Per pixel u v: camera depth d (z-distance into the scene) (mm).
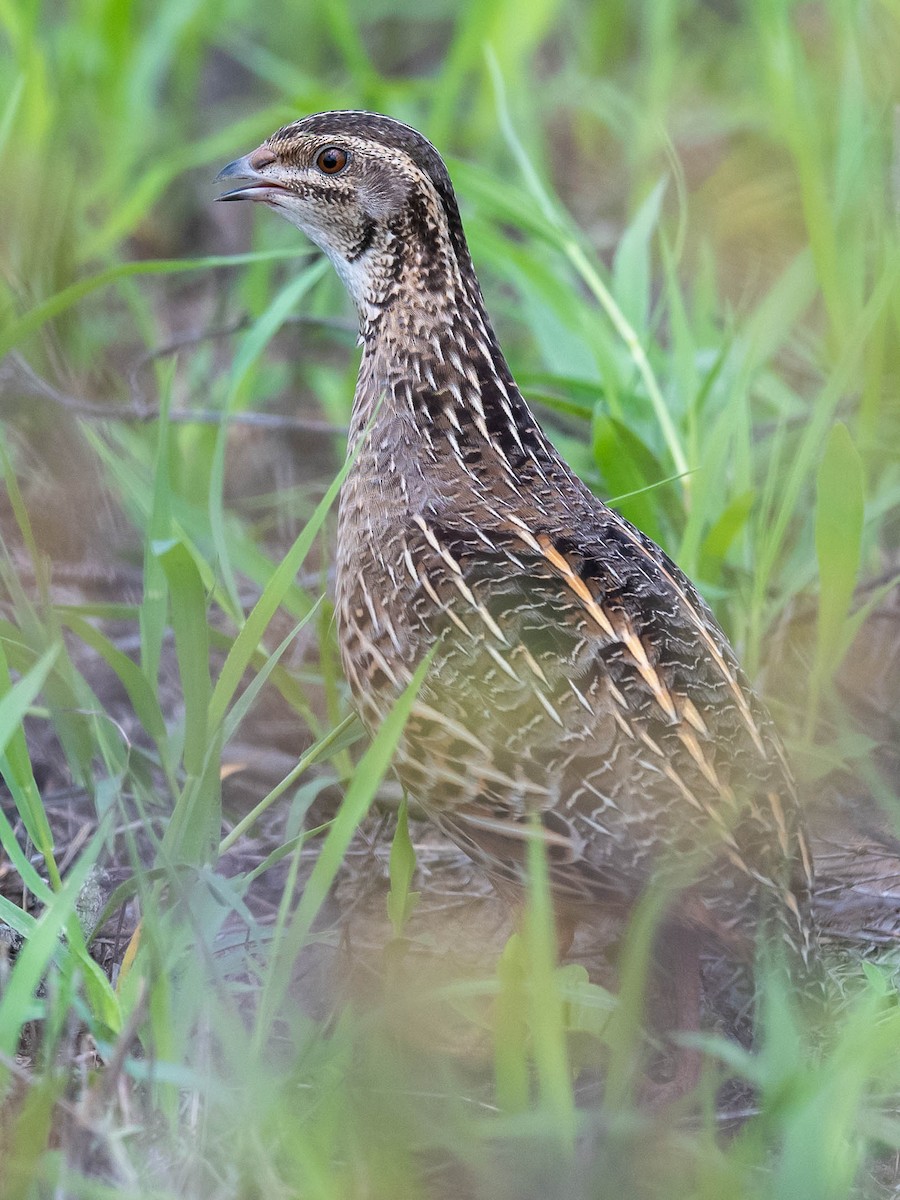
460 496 9406
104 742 9133
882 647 12258
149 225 17500
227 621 12570
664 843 8461
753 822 8562
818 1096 6848
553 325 13547
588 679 8578
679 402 12469
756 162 18312
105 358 15383
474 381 9742
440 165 9859
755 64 19562
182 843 8539
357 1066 8062
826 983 8773
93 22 17328
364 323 10125
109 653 9172
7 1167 7047
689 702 8625
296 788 11289
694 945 8914
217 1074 8273
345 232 10070
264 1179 7051
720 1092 8789
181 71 19047
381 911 10367
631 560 9164
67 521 13180
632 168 17891
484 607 8805
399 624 9070
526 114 17391
